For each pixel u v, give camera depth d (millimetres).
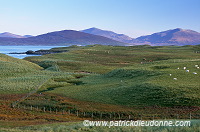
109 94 61750
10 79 89438
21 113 49594
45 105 56312
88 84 80938
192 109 45250
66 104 56250
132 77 79438
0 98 63594
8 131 28891
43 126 35156
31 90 74062
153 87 58656
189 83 59156
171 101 50031
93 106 53438
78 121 42906
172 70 75750
